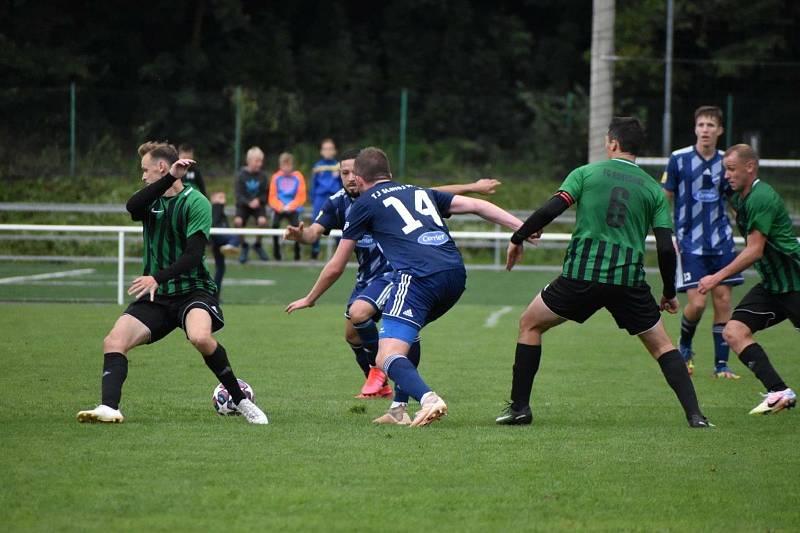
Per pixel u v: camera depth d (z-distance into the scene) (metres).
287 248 66.69
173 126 76.56
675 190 28.91
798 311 22.14
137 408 22.09
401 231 19.88
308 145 82.12
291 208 58.47
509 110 88.19
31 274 58.00
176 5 92.69
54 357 29.41
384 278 23.38
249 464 16.55
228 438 18.53
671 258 19.73
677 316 43.91
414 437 18.86
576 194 19.75
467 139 87.12
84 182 72.31
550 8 105.25
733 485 15.62
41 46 87.50
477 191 21.39
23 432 18.88
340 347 32.56
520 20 103.25
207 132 77.69
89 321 37.88
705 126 28.38
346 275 58.62
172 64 91.19
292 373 27.72
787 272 22.17
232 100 78.19
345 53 97.69
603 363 30.23
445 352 32.09
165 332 20.44
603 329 39.03
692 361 30.17
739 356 22.45
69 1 90.88
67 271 59.81
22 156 72.38
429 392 19.20
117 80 92.06
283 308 43.97
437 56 100.88
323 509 14.15
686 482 15.78
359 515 13.88
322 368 28.56
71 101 73.62
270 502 14.45
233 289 51.31
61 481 15.37
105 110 75.19
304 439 18.53
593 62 48.94
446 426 20.31
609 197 19.66
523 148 85.25
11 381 25.42
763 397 24.59
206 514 13.84
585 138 82.81
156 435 18.72
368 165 20.44
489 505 14.42
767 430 19.94
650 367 29.45
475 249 69.38
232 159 77.88
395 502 14.51
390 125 85.88
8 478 15.52
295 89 95.56
